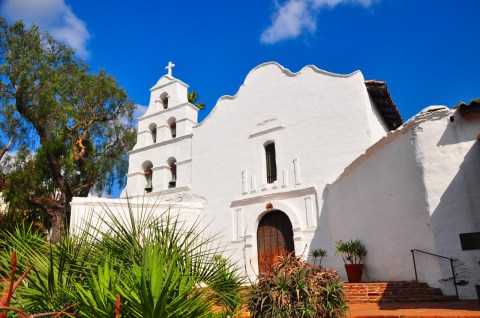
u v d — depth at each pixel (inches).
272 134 681.6
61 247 191.2
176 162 786.2
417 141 393.1
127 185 839.1
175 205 685.9
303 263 240.8
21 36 824.3
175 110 842.2
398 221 414.0
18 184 803.4
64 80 820.6
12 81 784.3
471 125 369.7
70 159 811.4
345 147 600.4
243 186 685.3
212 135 759.1
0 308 91.2
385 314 273.0
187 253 193.6
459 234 348.5
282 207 629.0
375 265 452.4
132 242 194.9
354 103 612.7
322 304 221.1
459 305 296.8
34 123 797.9
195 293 152.3
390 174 434.0
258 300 221.9
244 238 651.5
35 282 175.2
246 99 738.2
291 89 687.7
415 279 379.2
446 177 367.6
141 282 134.8
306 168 627.8
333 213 569.3
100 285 142.7
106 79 886.4
